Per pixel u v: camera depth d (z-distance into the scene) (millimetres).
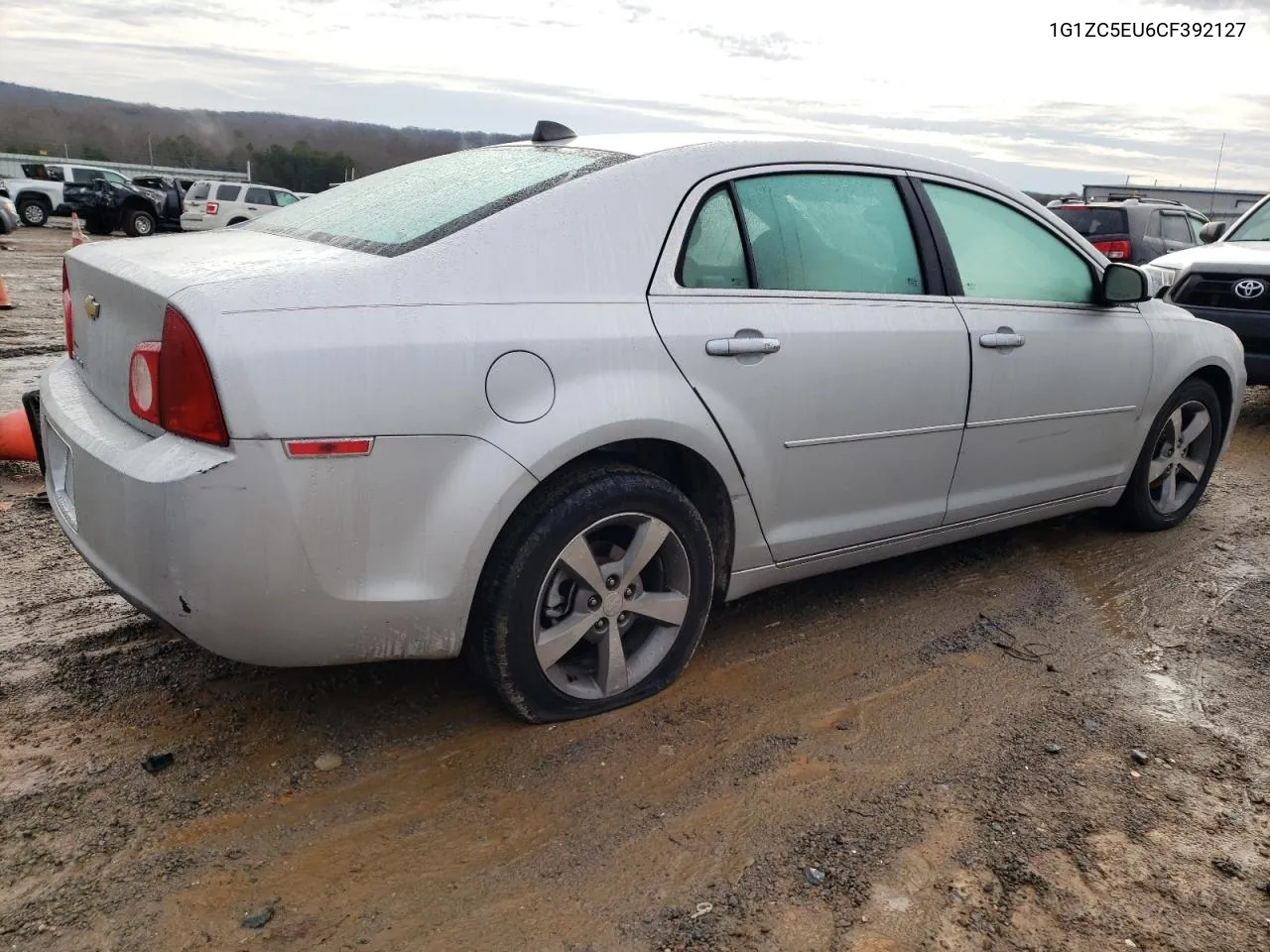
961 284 3633
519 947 2090
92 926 2098
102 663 3164
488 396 2500
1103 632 3711
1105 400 4164
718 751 2814
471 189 2932
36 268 16547
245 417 2232
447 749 2775
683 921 2170
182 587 2307
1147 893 2299
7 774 2578
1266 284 6852
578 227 2742
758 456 3053
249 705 2955
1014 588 4082
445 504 2477
